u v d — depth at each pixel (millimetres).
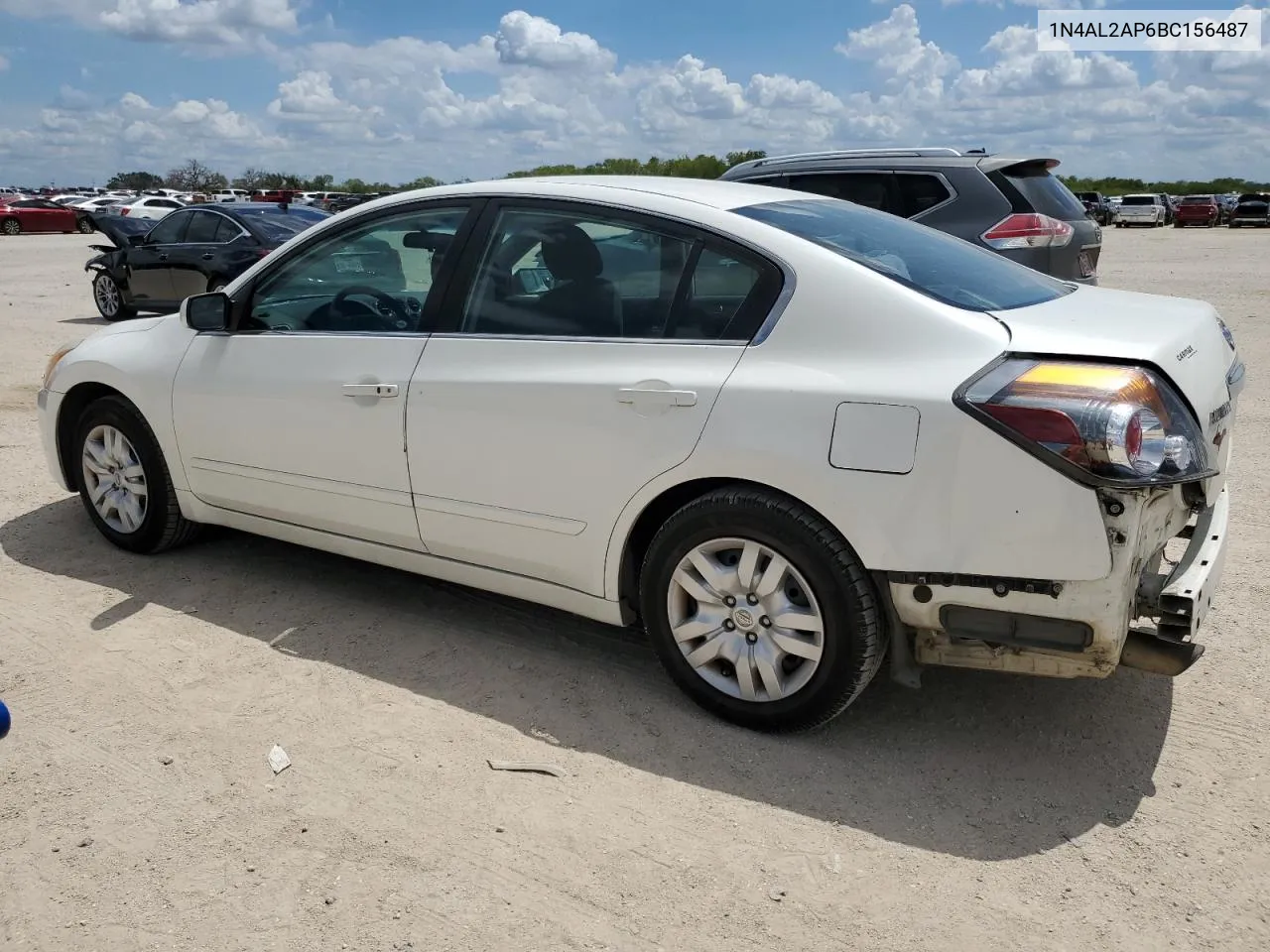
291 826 2781
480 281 3623
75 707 3389
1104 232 42156
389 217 3881
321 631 3957
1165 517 2881
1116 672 3590
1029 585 2705
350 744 3182
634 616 3480
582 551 3387
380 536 3908
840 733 3236
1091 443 2566
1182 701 3393
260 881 2570
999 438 2660
